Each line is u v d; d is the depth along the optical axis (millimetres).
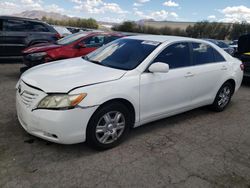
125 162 3174
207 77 4652
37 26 9992
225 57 5203
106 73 3443
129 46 4195
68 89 3018
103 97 3172
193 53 4480
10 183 2648
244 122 4789
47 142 3482
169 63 4043
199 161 3316
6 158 3062
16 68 8648
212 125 4551
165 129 4238
